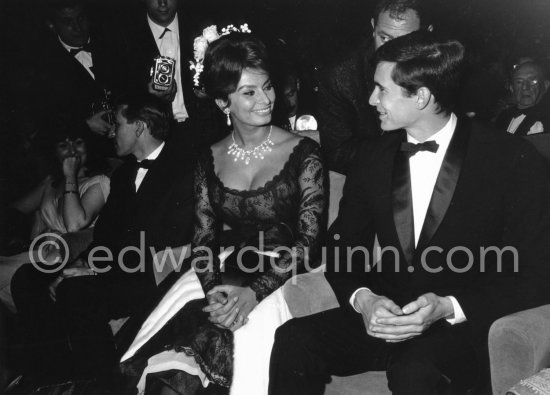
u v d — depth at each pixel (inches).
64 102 224.2
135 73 225.9
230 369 103.7
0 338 143.0
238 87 108.8
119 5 226.5
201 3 231.1
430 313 86.7
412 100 92.3
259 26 254.2
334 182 127.3
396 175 96.5
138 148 141.6
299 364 92.0
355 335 95.9
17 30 223.8
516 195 91.8
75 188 166.6
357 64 139.7
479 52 223.6
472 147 93.4
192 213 129.4
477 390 91.7
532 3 242.1
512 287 89.9
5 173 219.6
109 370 128.4
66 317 130.8
